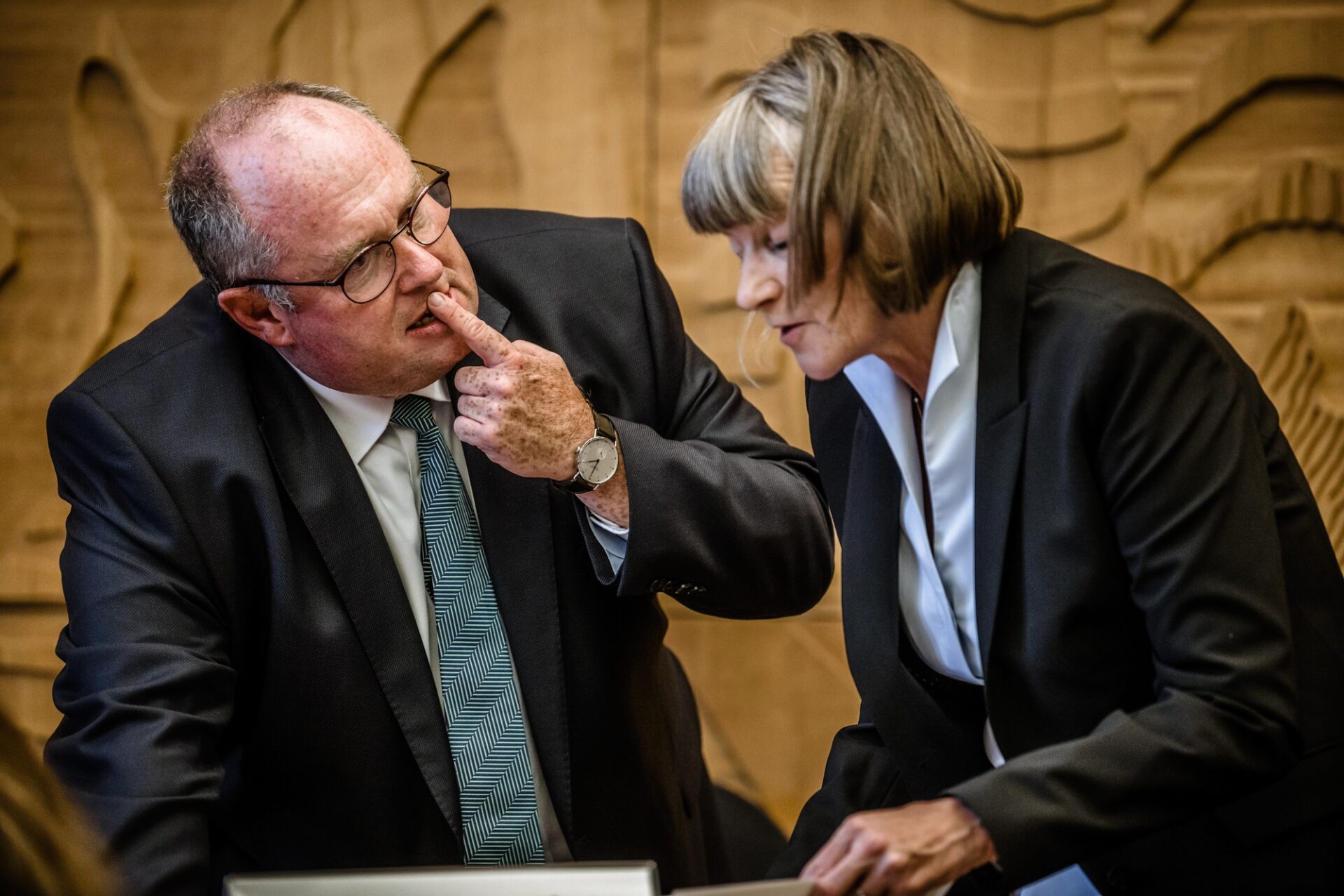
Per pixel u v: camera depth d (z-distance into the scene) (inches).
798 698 499.5
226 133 243.4
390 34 495.5
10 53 499.2
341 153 238.7
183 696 238.1
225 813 258.4
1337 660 200.4
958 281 205.5
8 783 98.4
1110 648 203.5
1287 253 478.3
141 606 243.0
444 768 253.1
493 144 499.2
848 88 189.6
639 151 497.4
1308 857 199.8
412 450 264.8
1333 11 467.2
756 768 500.4
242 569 250.4
